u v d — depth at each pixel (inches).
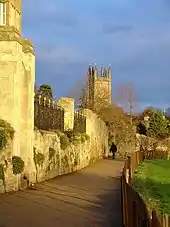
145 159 1932.8
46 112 1016.2
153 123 3294.8
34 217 523.2
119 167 1464.1
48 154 948.0
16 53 759.1
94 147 1739.7
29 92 809.5
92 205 629.0
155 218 269.4
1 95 752.3
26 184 780.6
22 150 791.7
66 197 700.0
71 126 1336.1
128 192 406.3
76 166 1272.1
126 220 426.6
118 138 2659.9
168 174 1323.8
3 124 726.5
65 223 493.4
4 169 695.1
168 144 2679.6
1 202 621.6
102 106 2967.5
